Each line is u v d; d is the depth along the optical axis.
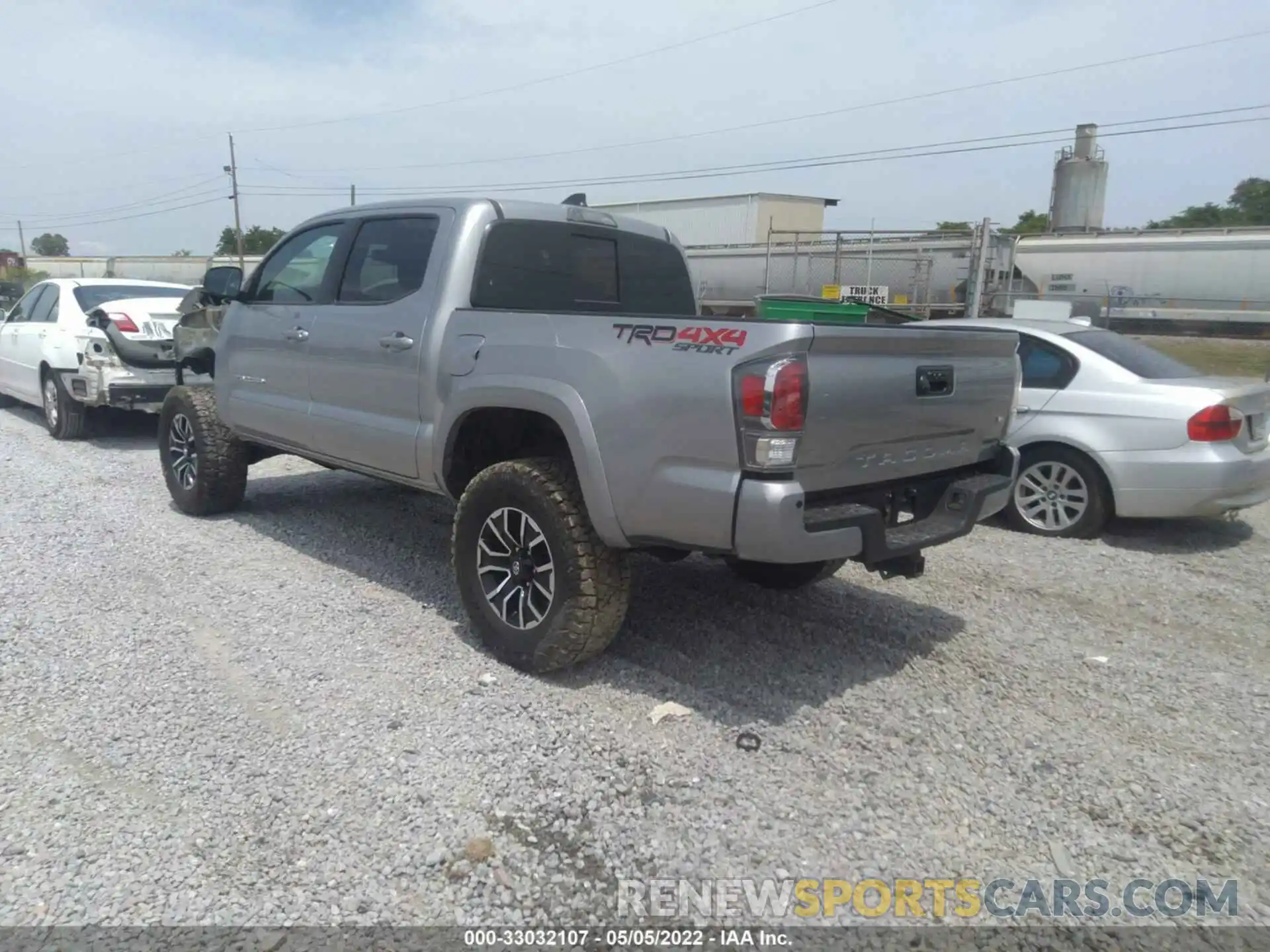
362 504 7.21
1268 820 3.31
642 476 3.73
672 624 4.92
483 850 2.97
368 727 3.71
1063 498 6.96
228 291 6.39
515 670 4.27
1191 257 24.73
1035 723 3.96
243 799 3.23
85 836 3.02
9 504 7.07
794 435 3.44
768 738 3.74
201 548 6.01
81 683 4.06
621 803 3.26
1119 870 3.03
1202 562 6.39
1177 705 4.19
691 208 33.78
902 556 3.98
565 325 4.09
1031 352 7.16
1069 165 36.44
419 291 4.84
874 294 20.27
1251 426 6.77
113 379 9.24
